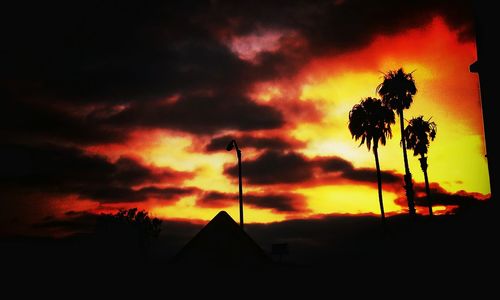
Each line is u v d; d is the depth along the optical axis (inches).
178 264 483.5
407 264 422.9
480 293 379.2
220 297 452.4
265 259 750.5
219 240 757.9
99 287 451.5
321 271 452.1
